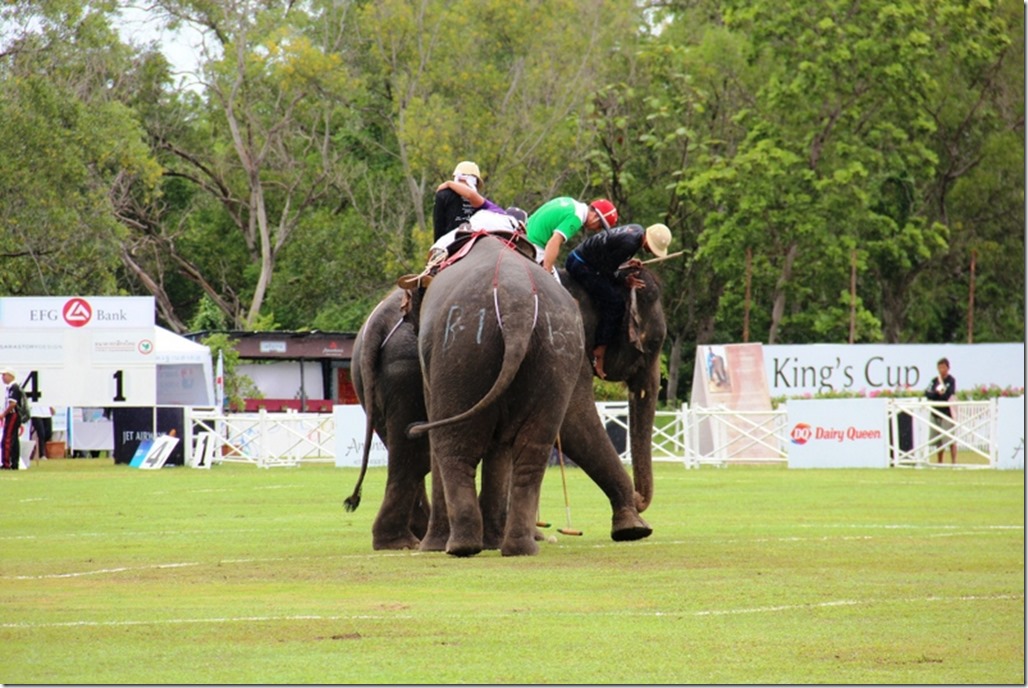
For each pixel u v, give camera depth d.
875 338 105.12
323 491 47.34
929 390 64.12
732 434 63.31
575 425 27.56
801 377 80.12
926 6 104.44
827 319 104.94
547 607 19.66
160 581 22.97
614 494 27.83
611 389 73.62
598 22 109.19
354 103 121.75
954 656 16.09
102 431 75.62
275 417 66.19
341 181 117.12
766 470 59.31
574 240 90.88
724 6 106.62
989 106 114.81
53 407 68.31
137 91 119.06
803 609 19.31
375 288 120.19
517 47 110.31
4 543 29.86
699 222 115.38
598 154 107.88
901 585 21.64
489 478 26.27
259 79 117.69
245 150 119.38
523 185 110.44
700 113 112.12
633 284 27.75
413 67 111.25
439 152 107.00
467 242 25.89
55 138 93.44
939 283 117.56
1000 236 115.94
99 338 66.69
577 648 16.62
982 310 118.88
